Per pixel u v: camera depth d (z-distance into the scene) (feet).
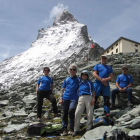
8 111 33.78
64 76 58.80
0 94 53.93
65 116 21.91
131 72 35.88
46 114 29.32
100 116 23.66
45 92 26.86
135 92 31.81
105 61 26.09
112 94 28.35
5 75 552.41
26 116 30.19
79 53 639.35
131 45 156.76
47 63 592.60
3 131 23.24
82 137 19.13
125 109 25.54
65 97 22.24
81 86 22.06
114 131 17.42
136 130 18.01
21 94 45.52
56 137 20.49
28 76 522.88
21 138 20.76
